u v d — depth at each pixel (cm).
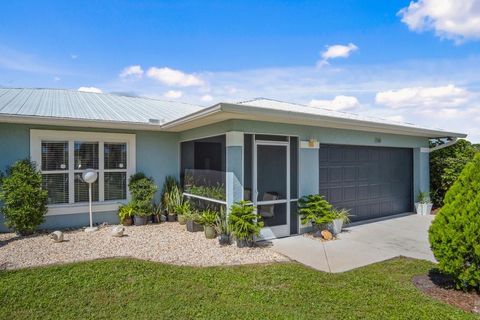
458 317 396
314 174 886
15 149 815
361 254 673
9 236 777
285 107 1045
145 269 557
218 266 589
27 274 525
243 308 424
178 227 905
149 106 1226
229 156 736
